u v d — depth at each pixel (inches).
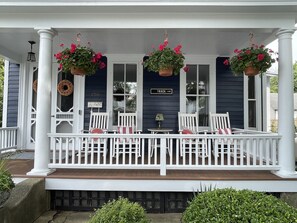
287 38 144.6
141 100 232.4
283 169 143.4
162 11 141.9
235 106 234.2
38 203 131.2
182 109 232.2
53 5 134.8
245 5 133.8
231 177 142.8
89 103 231.9
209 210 75.3
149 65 150.1
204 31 150.6
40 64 144.4
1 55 217.3
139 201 145.3
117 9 139.3
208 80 235.1
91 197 145.6
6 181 103.9
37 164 142.1
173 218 134.9
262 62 142.0
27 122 247.0
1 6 135.0
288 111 143.3
